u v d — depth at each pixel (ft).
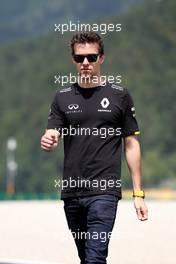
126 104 46.09
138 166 46.44
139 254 91.66
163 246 100.07
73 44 46.09
